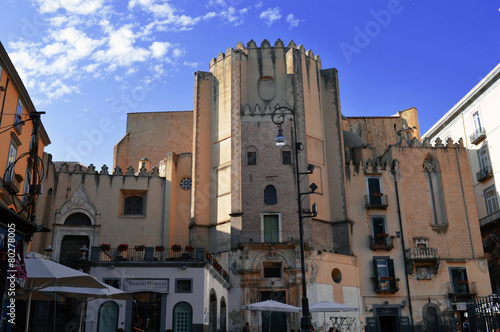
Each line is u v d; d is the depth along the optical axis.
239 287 42.16
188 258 33.81
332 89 51.47
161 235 46.69
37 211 44.84
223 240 45.50
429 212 48.94
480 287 46.25
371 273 46.12
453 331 44.50
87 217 46.41
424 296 45.56
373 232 47.56
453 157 50.81
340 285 43.50
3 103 28.31
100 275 31.59
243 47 52.00
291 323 40.75
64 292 23.20
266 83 50.81
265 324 41.31
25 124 32.94
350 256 45.47
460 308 44.78
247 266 42.34
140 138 58.78
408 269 46.22
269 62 51.16
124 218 46.75
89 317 30.61
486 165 52.38
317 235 45.75
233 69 49.53
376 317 44.78
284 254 42.72
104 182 47.34
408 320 44.84
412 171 49.94
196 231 46.75
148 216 47.19
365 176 49.31
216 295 36.16
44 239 44.56
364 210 48.22
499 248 48.91
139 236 46.41
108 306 31.14
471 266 46.94
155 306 31.48
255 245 42.66
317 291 41.44
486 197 52.28
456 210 48.97
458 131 58.12
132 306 31.20
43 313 30.09
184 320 31.19
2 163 28.81
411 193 49.09
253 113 47.59
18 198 31.91
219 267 39.38
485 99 52.62
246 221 44.09
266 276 43.22
